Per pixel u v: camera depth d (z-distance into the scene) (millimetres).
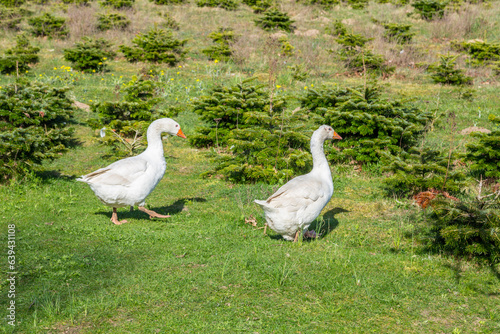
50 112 11797
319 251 6352
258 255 6023
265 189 9133
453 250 6234
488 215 5781
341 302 4898
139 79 14453
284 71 18609
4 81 17016
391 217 7918
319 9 28281
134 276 5320
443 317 4688
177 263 5703
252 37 23141
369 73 18766
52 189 9125
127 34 23750
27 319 4395
